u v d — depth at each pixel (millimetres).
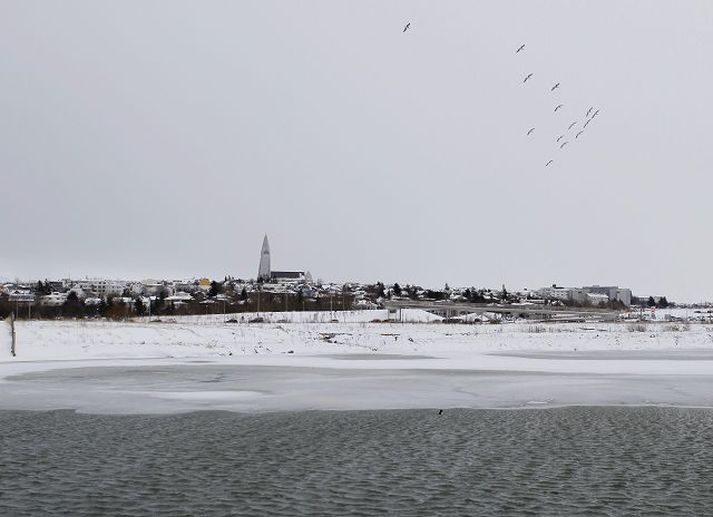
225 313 145125
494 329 95750
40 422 26891
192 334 68250
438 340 79625
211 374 45156
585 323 115688
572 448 22234
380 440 23516
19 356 55531
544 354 69375
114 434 24391
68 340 59969
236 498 16484
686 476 18641
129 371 46938
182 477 18391
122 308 147250
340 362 55781
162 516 15172
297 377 43844
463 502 16234
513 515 15359
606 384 40375
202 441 23203
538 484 17797
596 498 16594
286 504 16000
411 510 15617
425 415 29047
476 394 35812
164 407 31031
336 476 18547
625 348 79812
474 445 22734
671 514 15453
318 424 26719
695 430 25484
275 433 24734
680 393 36312
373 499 16422
